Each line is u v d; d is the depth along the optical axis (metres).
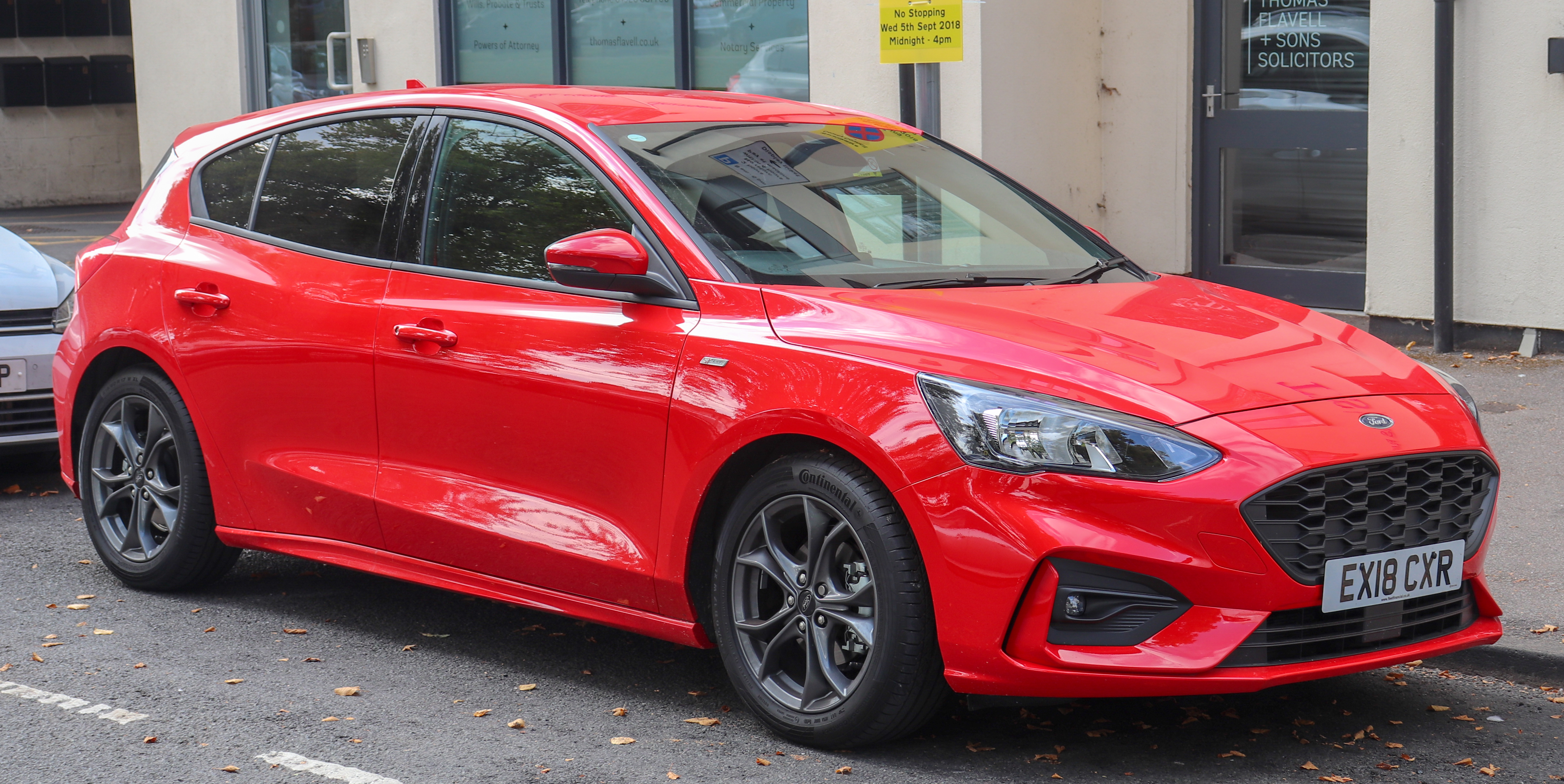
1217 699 4.33
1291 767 3.83
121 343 5.35
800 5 10.73
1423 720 4.19
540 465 4.31
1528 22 8.23
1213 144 10.20
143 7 15.66
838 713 3.80
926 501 3.56
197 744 3.95
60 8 22.02
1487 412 7.38
